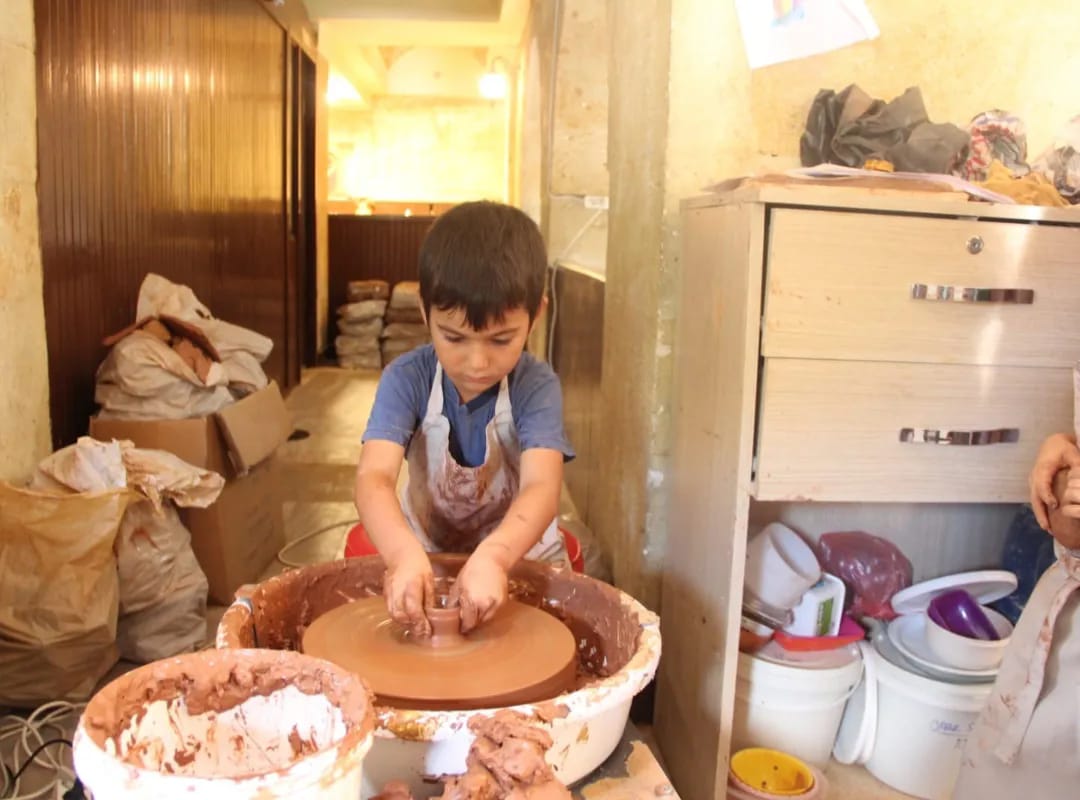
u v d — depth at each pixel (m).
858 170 1.56
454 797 0.78
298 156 6.07
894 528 2.04
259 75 4.85
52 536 1.96
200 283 3.79
